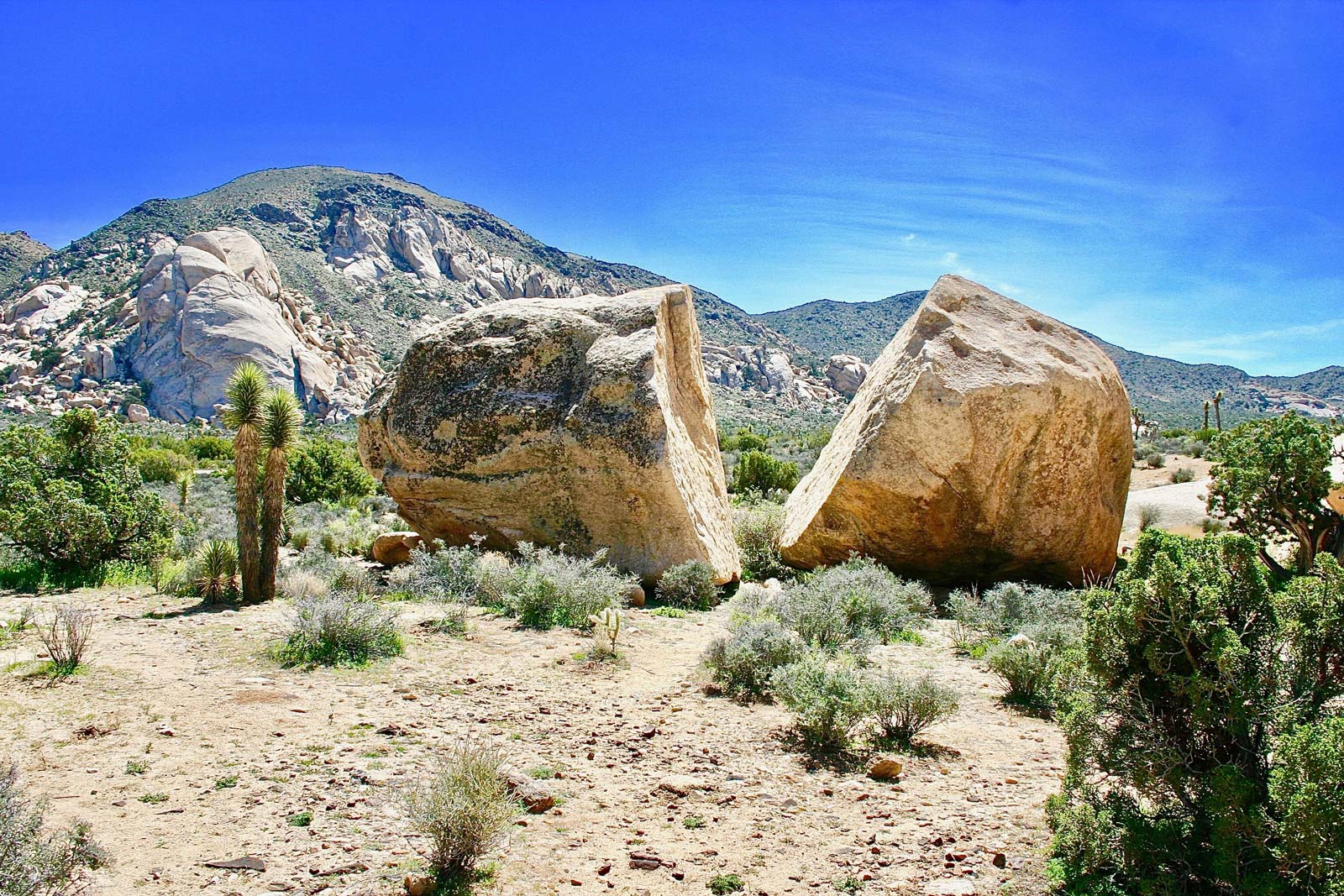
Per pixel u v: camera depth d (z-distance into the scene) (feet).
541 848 15.14
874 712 21.77
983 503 43.57
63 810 15.64
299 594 38.65
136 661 26.61
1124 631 14.39
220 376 419.13
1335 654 13.71
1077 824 14.24
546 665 27.71
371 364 500.74
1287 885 12.07
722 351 655.35
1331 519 46.80
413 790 15.44
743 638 26.13
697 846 15.40
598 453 45.09
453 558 41.98
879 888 13.93
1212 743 13.80
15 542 45.19
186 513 79.05
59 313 513.04
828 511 47.47
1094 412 43.96
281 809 16.11
